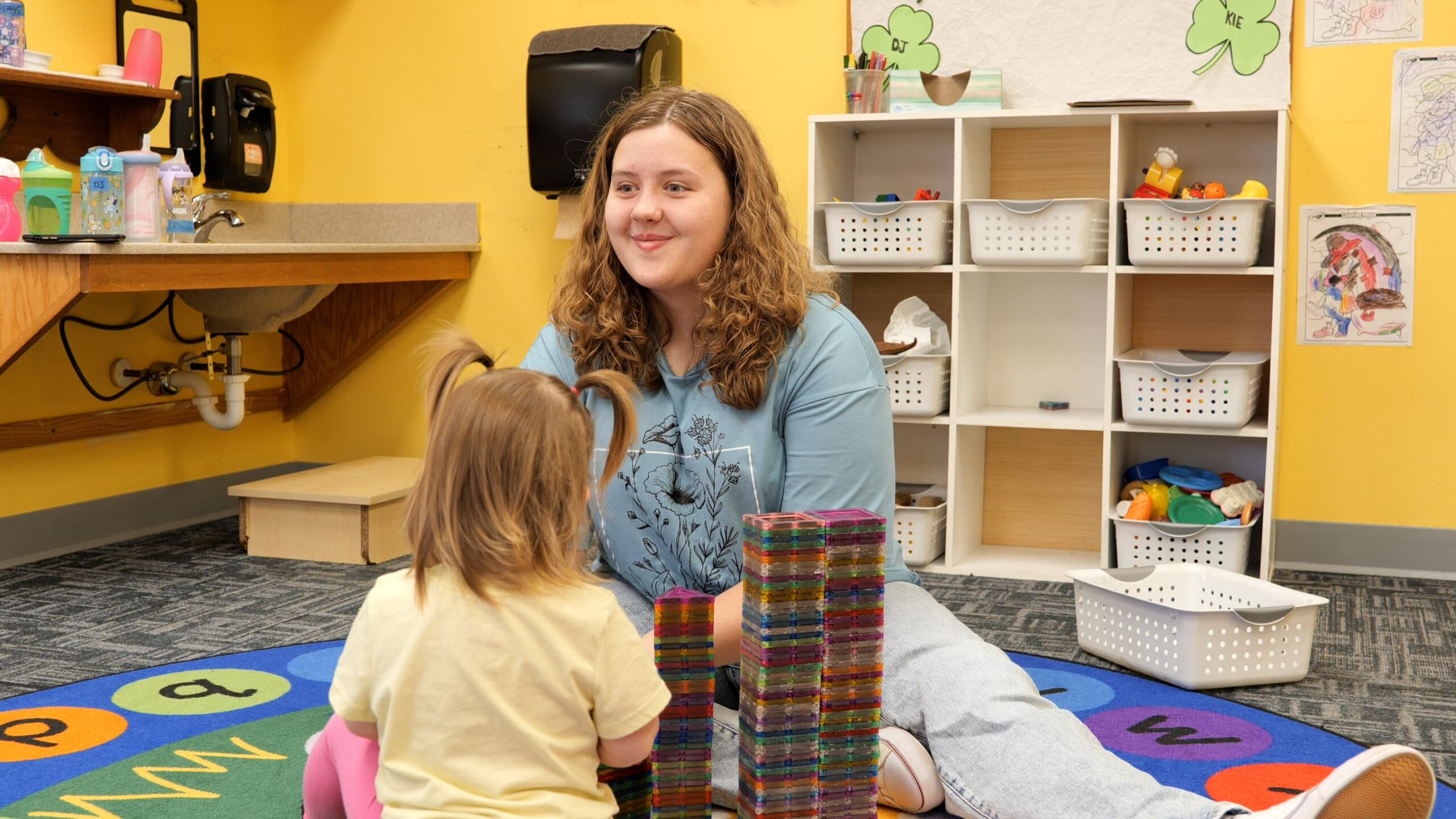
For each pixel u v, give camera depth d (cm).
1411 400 292
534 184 333
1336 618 258
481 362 127
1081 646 235
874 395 153
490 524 110
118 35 318
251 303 316
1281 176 271
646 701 115
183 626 246
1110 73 302
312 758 136
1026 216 282
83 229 297
